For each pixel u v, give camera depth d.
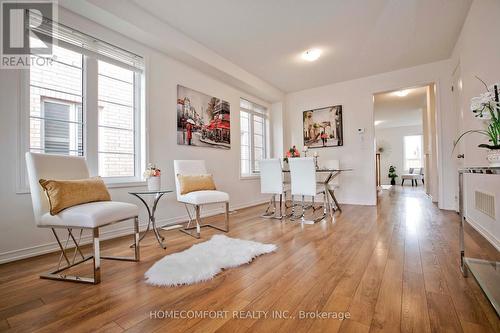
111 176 2.74
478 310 1.20
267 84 5.11
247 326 1.11
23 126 2.07
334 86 5.22
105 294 1.41
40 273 1.72
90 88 2.54
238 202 4.60
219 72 3.92
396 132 10.55
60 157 1.87
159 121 3.18
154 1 2.59
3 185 1.96
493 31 2.15
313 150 5.46
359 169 4.92
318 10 2.77
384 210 4.12
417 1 2.62
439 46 3.60
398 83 4.50
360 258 1.93
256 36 3.31
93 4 2.28
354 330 1.07
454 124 3.95
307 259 1.93
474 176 2.65
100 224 1.59
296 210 4.30
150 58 3.09
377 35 3.29
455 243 2.26
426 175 6.41
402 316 1.16
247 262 1.86
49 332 1.08
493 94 1.63
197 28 3.11
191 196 2.64
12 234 1.99
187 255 1.97
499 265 1.58
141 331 1.08
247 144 5.22
